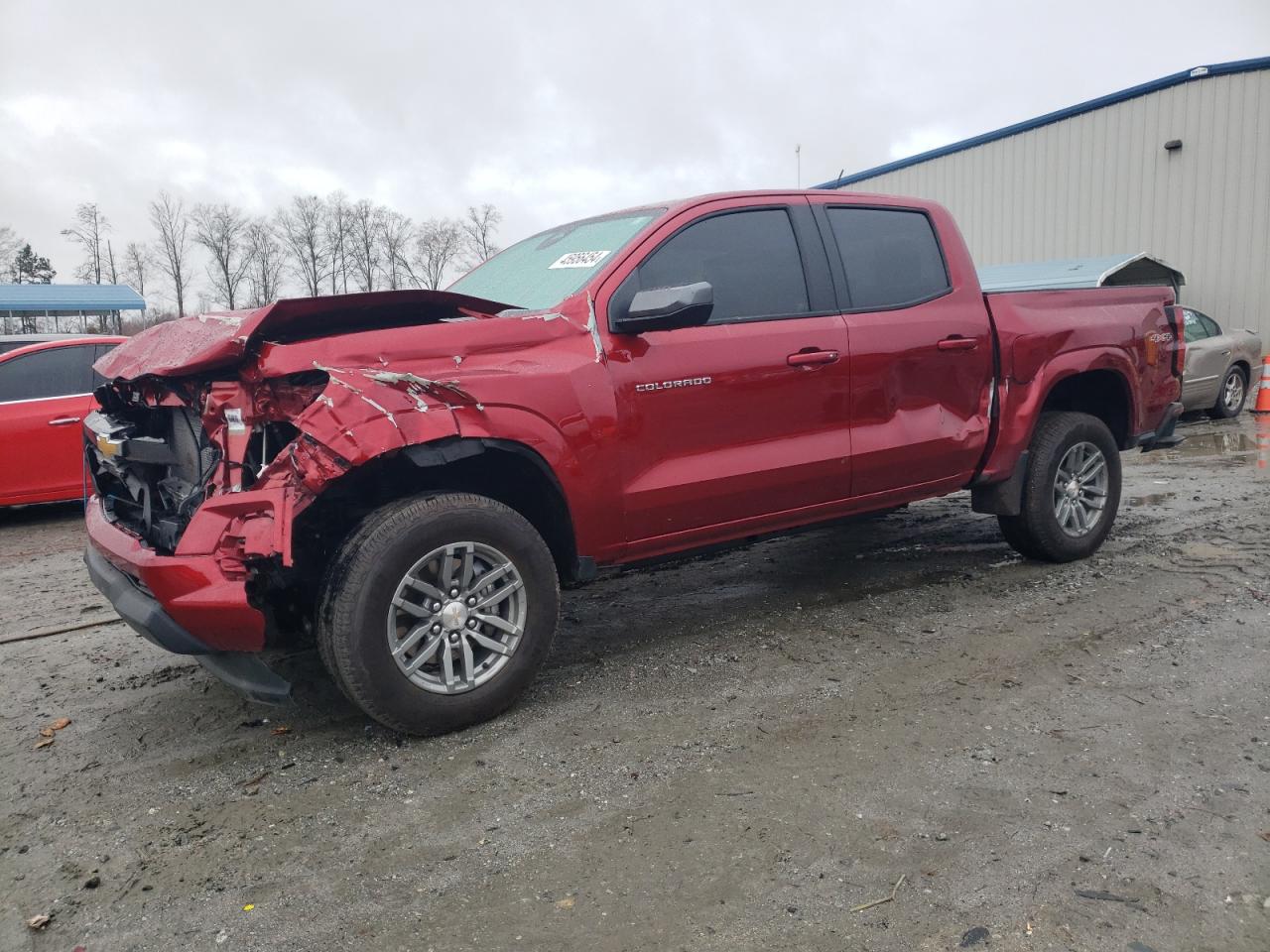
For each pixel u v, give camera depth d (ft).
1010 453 15.92
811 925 7.43
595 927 7.53
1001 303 15.80
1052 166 60.44
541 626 11.52
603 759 10.38
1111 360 17.06
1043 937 7.18
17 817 9.73
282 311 10.04
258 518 9.81
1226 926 7.24
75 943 7.64
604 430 11.68
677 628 14.80
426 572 10.96
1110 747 10.13
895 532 20.71
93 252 176.14
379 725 11.55
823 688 12.04
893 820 8.86
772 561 18.70
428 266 169.48
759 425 13.03
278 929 7.69
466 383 10.62
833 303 13.96
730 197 13.44
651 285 12.41
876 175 72.90
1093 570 16.76
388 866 8.53
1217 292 53.52
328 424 9.73
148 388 11.56
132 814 9.66
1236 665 12.17
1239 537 18.61
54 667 14.25
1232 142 52.16
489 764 10.39
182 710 12.35
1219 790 9.16
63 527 26.11
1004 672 12.29
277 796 9.87
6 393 25.05
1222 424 39.01
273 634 11.42
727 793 9.50
